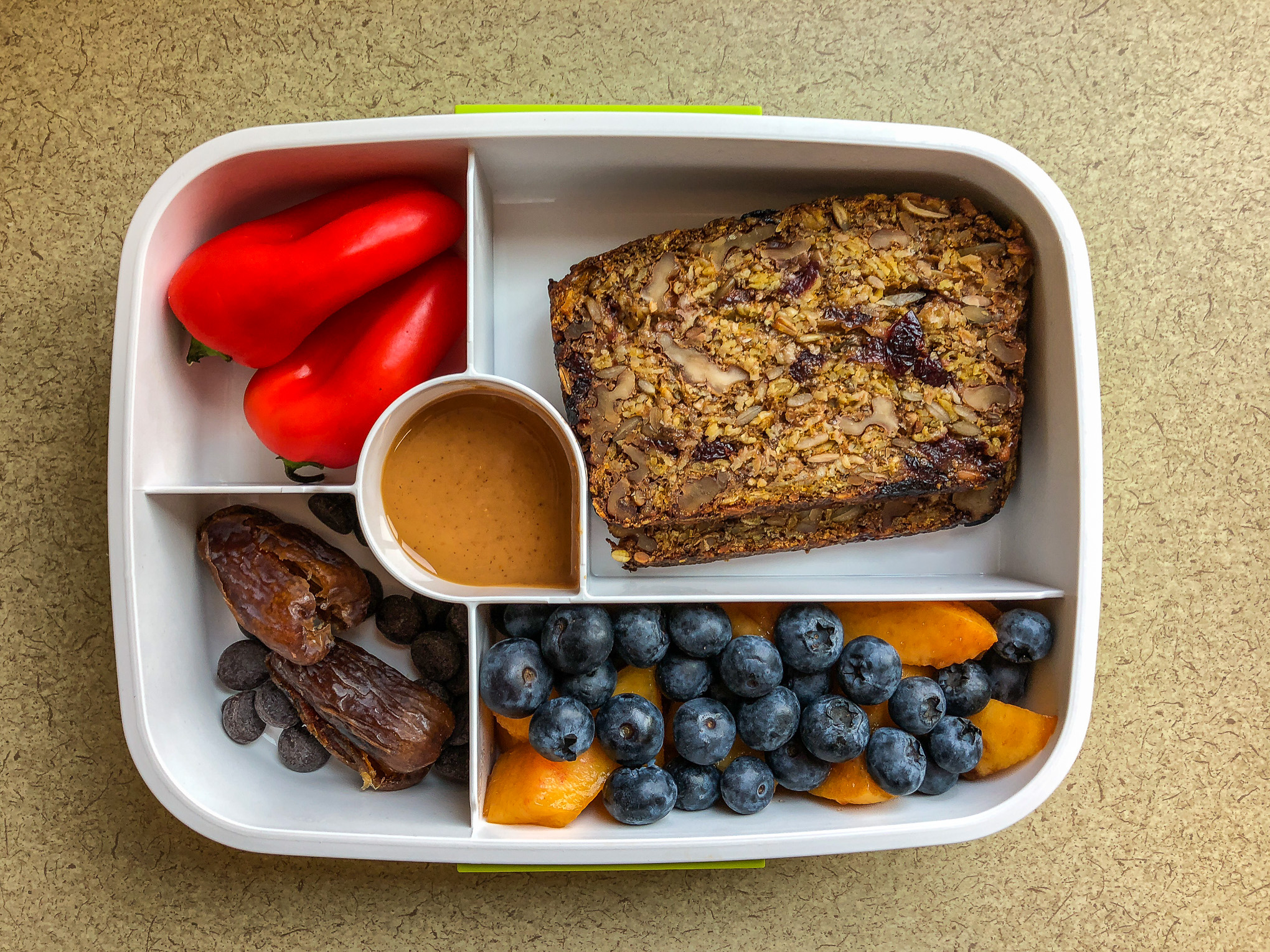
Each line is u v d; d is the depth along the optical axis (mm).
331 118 255
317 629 230
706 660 235
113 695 257
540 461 238
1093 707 269
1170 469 267
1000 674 245
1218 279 265
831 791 237
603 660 224
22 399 253
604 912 262
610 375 227
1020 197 228
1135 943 269
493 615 247
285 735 243
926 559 257
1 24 253
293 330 225
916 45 260
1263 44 264
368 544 223
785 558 252
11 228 253
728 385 226
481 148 222
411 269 235
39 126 253
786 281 227
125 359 217
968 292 229
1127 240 263
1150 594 268
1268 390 266
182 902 258
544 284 251
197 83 254
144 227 218
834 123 219
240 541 233
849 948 265
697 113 224
